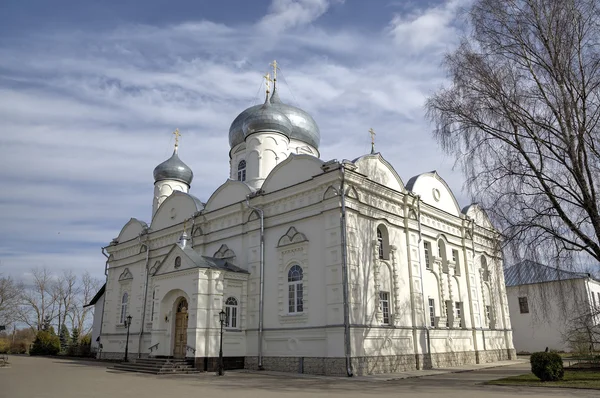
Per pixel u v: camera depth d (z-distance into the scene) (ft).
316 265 78.69
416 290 87.56
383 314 80.64
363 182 82.02
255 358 83.46
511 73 63.21
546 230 58.08
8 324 222.28
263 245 88.38
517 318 146.00
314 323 76.43
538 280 60.80
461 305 102.27
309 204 82.53
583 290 109.60
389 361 77.25
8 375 75.31
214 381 64.54
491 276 114.83
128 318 109.09
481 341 104.12
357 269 76.23
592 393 47.73
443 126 65.62
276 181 90.38
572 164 59.11
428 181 102.63
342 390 53.01
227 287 86.38
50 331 204.44
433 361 88.02
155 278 95.09
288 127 113.19
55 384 61.11
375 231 82.48
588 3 60.08
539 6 62.64
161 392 51.70
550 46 61.41
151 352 91.35
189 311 83.92
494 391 50.98
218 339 83.20
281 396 47.60
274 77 126.21
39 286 225.97
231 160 123.95
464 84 65.10
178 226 111.86
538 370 59.06
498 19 64.34
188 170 143.95
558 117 60.49
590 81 59.11
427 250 96.53
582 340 76.89
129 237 132.16
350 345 70.85
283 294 82.64
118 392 51.85
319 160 83.46
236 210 95.35
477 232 113.29
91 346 148.97
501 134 63.05
